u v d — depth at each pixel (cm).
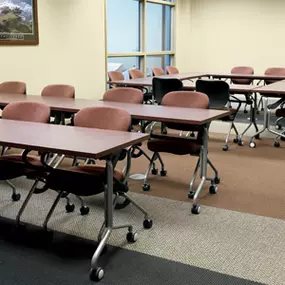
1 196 332
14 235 265
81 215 296
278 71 746
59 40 612
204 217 294
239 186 361
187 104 367
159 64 929
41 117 304
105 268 225
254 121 546
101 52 707
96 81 703
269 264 231
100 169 260
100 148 208
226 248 249
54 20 598
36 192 273
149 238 261
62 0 609
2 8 514
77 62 654
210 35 981
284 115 495
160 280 214
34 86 579
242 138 543
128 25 795
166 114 313
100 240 236
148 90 647
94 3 675
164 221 287
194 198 301
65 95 444
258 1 919
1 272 221
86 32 665
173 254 241
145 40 841
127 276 218
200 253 243
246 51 954
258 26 930
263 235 266
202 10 977
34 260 234
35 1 560
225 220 289
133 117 308
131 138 233
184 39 994
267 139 549
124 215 296
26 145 216
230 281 214
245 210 307
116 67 773
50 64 601
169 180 377
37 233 268
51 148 209
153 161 376
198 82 507
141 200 326
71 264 230
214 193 342
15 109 312
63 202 321
